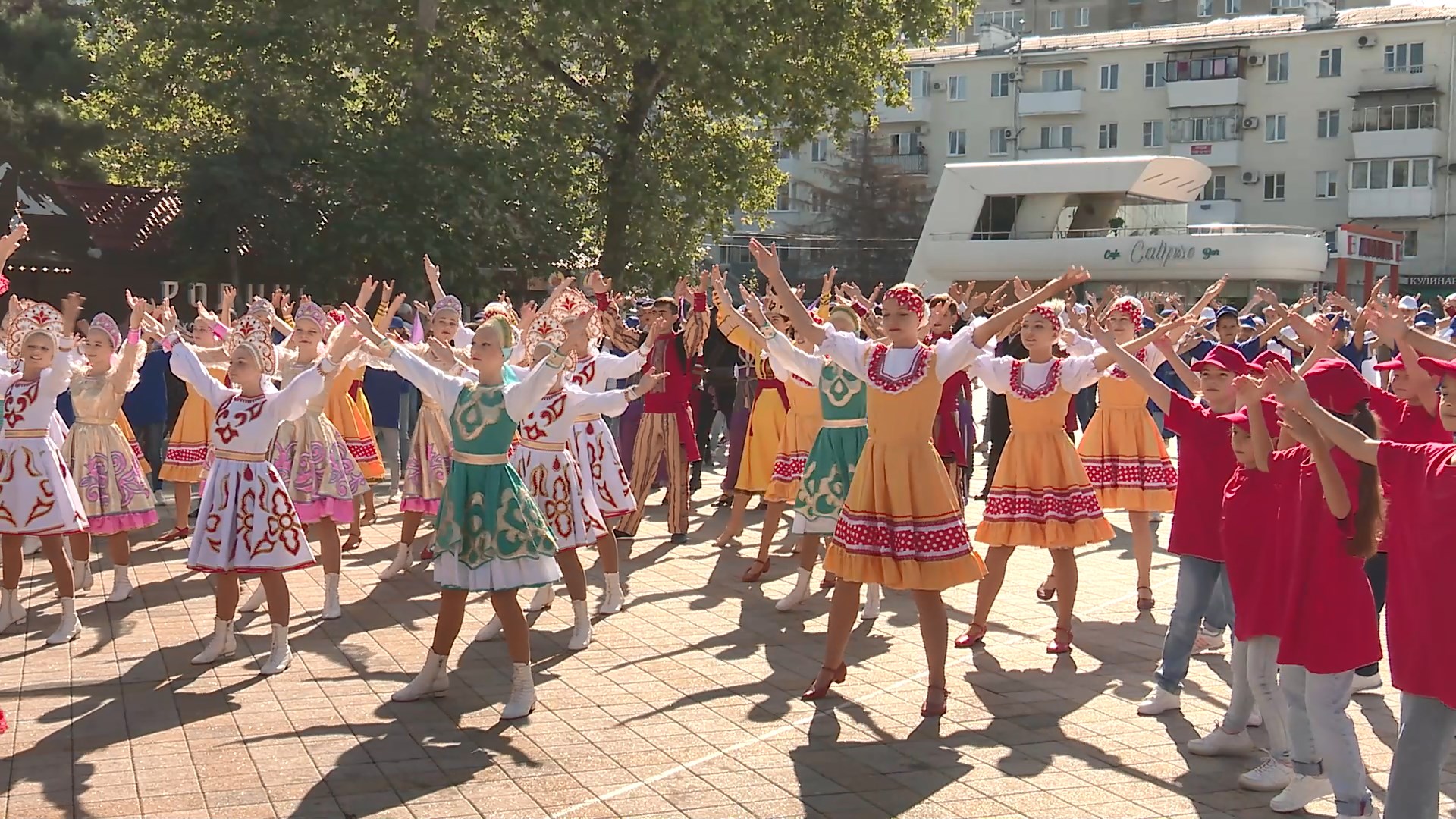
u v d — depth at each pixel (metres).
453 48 24.52
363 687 6.71
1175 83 50.50
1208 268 35.06
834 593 6.56
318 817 4.92
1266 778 5.31
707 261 39.75
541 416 7.50
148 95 25.59
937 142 54.28
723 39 24.95
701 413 14.52
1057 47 52.88
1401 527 3.98
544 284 25.34
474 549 6.18
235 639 7.63
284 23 22.94
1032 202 36.22
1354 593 4.68
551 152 24.86
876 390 6.23
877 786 5.33
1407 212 47.47
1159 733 6.07
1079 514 7.40
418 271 22.92
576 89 26.91
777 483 9.37
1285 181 49.66
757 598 8.91
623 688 6.74
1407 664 3.95
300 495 8.32
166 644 7.57
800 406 9.35
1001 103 53.28
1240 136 50.00
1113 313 9.20
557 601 8.80
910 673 7.08
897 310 6.25
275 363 8.91
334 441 8.62
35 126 26.09
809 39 27.11
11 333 8.17
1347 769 4.69
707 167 27.70
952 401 10.80
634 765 5.55
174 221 23.98
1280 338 8.27
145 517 8.71
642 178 26.30
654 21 24.52
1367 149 47.84
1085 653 7.55
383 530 11.49
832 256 51.47
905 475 6.21
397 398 13.46
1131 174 34.38
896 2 28.83
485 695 6.59
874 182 51.81
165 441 13.14
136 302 8.60
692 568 9.96
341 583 9.27
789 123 29.67
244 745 5.76
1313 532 4.73
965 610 8.64
